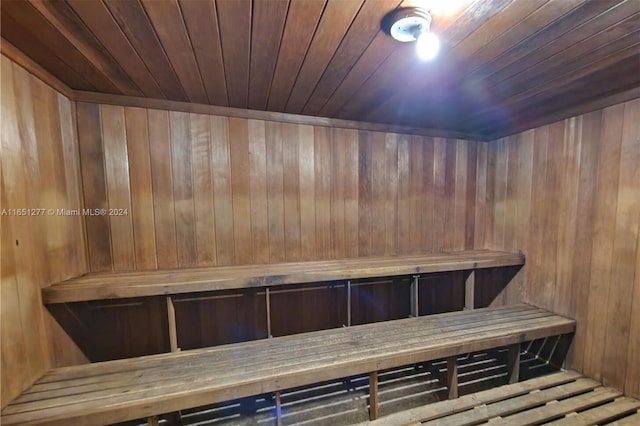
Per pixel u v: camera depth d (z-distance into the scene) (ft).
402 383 6.61
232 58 4.25
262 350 5.23
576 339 6.59
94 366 4.70
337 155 7.35
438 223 8.46
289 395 6.16
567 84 5.27
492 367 7.30
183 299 6.28
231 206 6.52
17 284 3.97
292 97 5.84
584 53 4.17
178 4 3.08
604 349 6.05
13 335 3.87
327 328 7.44
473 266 7.22
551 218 7.14
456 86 5.31
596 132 6.17
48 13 3.16
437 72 4.76
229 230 6.53
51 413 3.63
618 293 5.82
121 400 3.88
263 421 5.44
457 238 8.68
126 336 5.97
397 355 5.13
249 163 6.62
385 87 5.36
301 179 7.06
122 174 5.76
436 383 6.61
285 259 6.98
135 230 5.90
